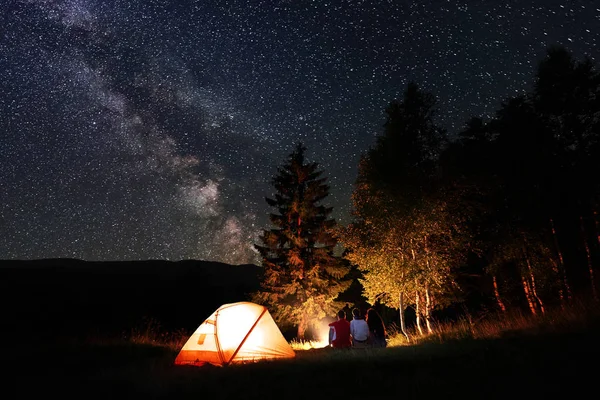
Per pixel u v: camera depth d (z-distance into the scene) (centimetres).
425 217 1588
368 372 611
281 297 3109
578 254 2002
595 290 1518
